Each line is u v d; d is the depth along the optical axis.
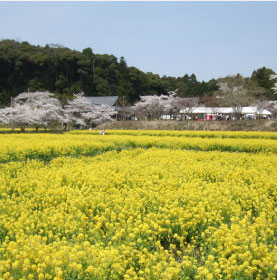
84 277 3.94
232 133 26.92
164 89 78.62
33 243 4.39
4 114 36.69
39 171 9.82
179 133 28.72
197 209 5.85
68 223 5.30
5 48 70.06
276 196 7.22
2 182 8.28
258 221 5.47
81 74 71.88
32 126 41.59
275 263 4.21
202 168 9.77
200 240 5.35
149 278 3.96
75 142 17.50
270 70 64.75
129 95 73.94
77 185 8.09
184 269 4.17
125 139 20.97
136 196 6.76
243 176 9.11
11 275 3.90
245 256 4.27
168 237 5.38
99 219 5.50
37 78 69.88
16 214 5.89
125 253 4.33
